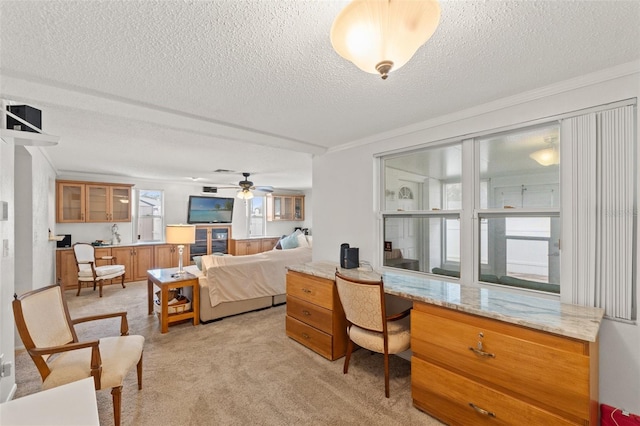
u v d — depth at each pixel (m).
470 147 2.43
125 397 2.18
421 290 2.22
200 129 2.59
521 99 2.09
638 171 1.66
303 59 1.61
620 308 1.72
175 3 1.16
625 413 1.69
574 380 1.42
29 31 1.33
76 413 0.96
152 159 4.44
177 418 1.96
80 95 2.01
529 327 1.57
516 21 1.29
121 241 6.29
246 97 2.12
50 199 4.96
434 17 1.06
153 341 3.19
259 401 2.14
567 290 1.91
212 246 7.57
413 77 1.83
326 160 3.71
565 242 1.93
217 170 5.50
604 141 1.79
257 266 4.24
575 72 1.78
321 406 2.09
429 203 2.79
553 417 1.47
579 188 1.87
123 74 1.78
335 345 2.75
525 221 2.19
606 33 1.39
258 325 3.67
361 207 3.28
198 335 3.36
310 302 2.97
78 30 1.33
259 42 1.45
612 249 1.76
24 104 2.07
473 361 1.76
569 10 1.22
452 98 2.16
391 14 1.04
